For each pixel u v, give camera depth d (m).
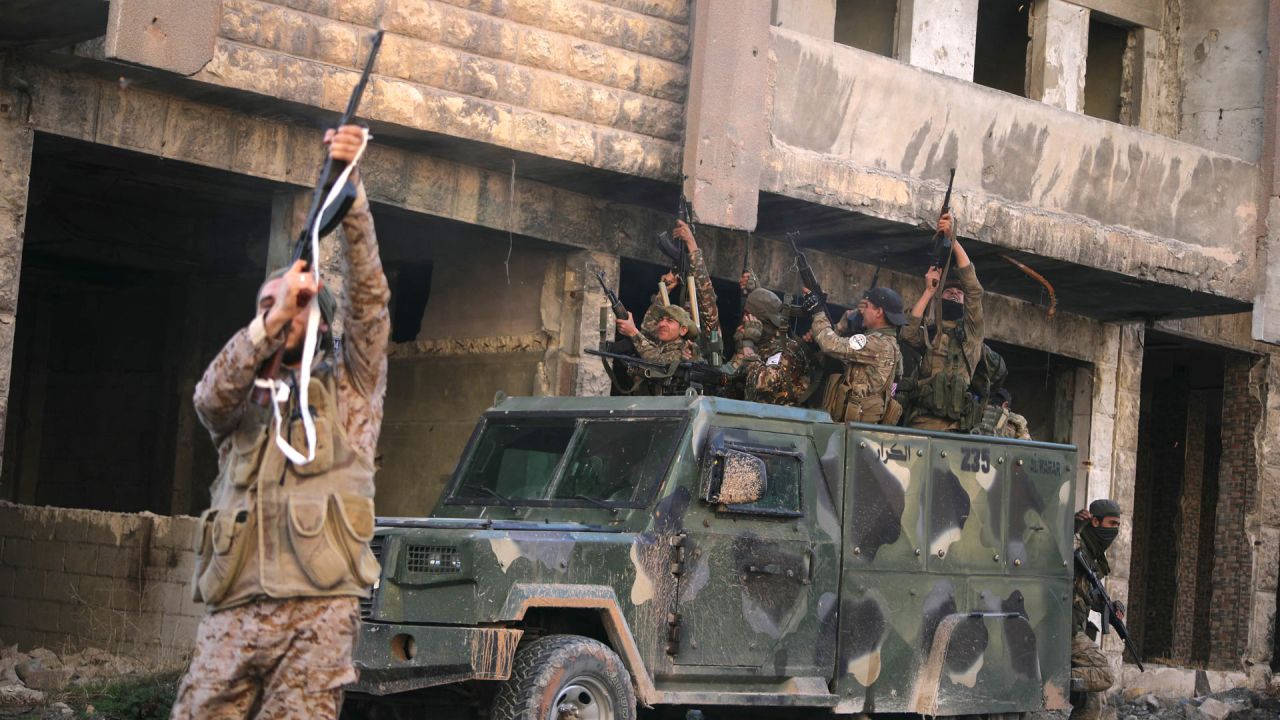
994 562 9.10
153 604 9.86
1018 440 9.35
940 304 9.77
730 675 7.75
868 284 13.75
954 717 9.05
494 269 12.16
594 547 7.21
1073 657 10.01
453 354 12.41
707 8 10.74
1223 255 14.30
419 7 9.83
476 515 8.06
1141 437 19.77
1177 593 18.95
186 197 12.59
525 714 6.78
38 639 10.34
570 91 10.48
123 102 9.35
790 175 11.33
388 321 4.07
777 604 7.98
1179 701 15.50
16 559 10.58
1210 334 16.67
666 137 10.91
